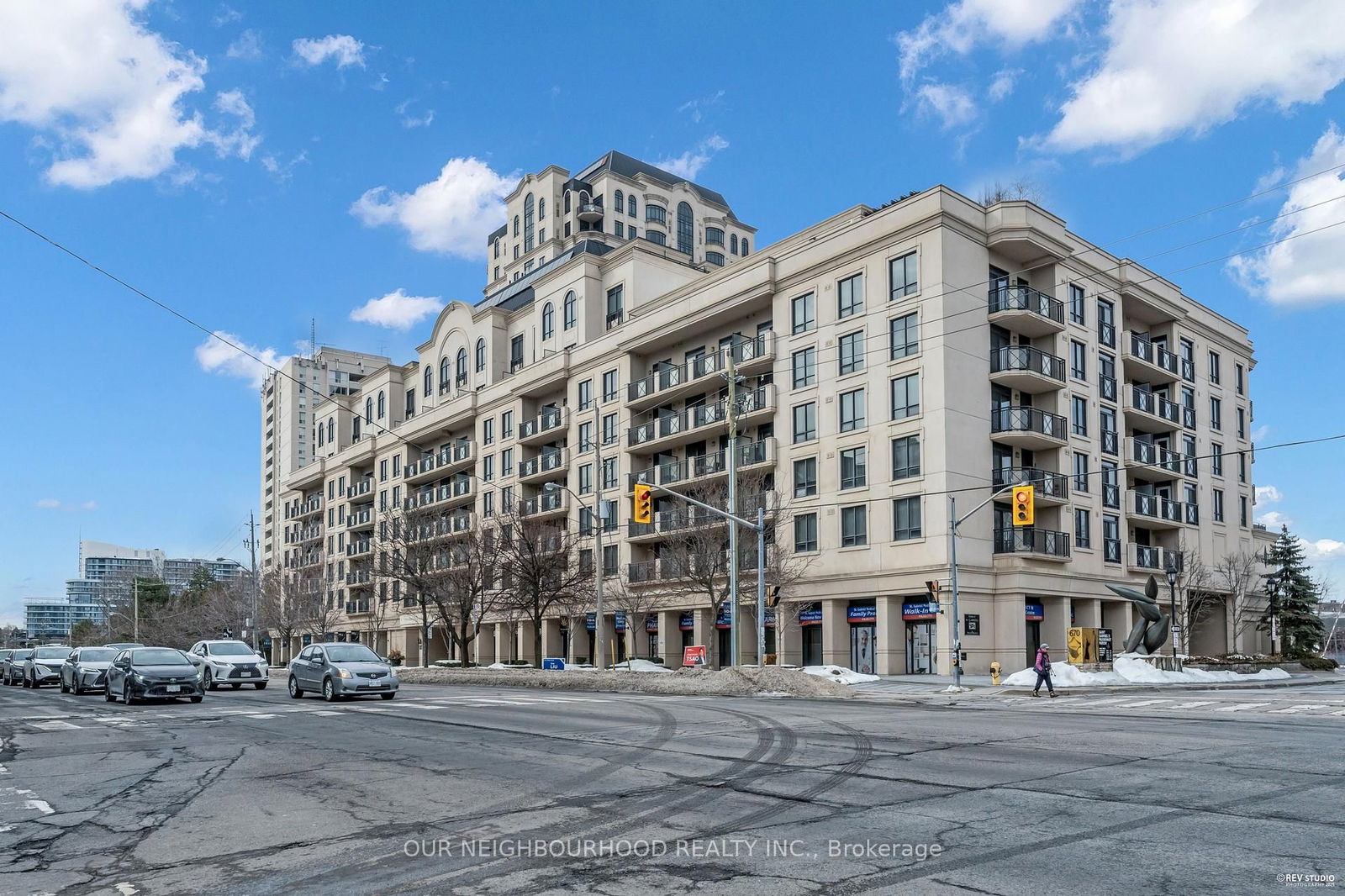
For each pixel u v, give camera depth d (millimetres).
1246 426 60656
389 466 80625
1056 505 42938
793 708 22906
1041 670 28297
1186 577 50750
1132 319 54062
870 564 41469
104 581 145625
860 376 42656
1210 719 19359
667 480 52188
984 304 41656
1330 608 93312
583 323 59969
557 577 51406
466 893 6730
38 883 7324
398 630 77938
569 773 12016
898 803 9633
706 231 97625
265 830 8945
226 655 33906
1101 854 7469
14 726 19969
